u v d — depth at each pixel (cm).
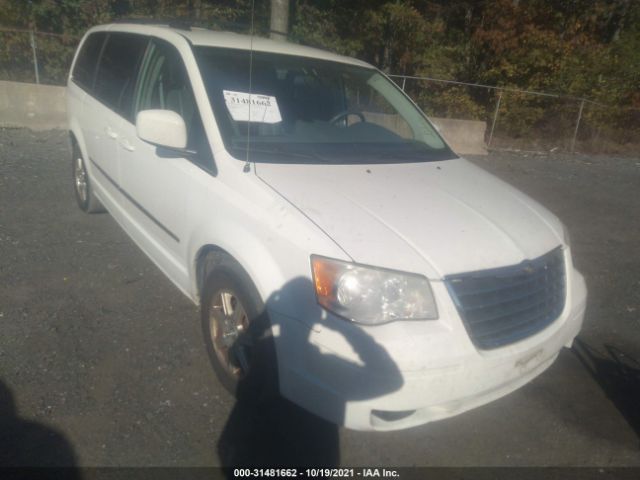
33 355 316
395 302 230
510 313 252
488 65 1514
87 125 473
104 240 482
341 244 238
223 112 318
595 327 418
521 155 1126
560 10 1588
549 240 288
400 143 375
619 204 786
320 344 233
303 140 334
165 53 371
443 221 268
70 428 266
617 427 308
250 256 261
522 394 329
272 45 391
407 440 284
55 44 1084
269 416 289
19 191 581
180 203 323
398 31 1579
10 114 862
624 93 1377
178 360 326
